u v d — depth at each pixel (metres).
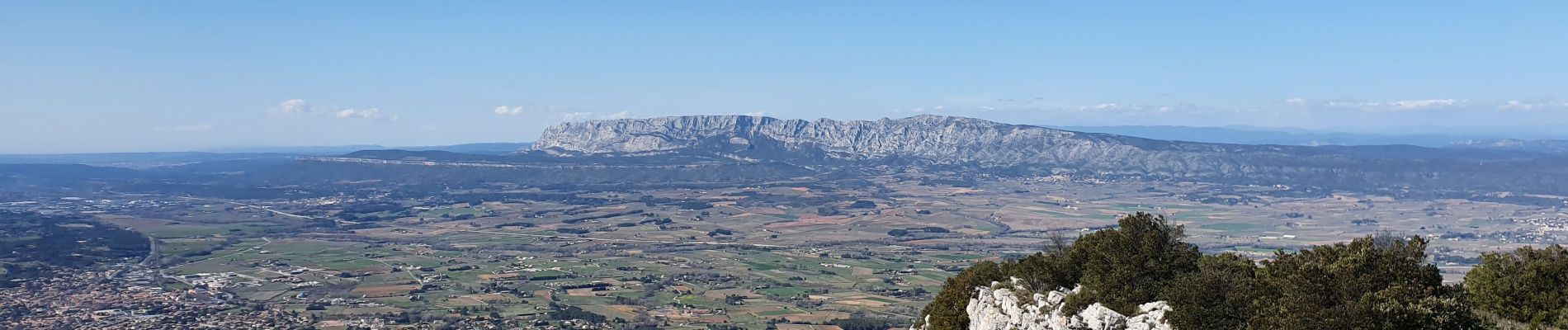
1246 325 88.69
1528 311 96.25
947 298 126.06
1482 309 99.25
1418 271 90.31
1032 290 109.81
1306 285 85.75
